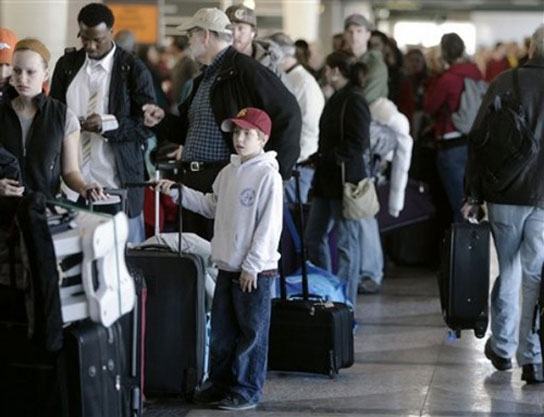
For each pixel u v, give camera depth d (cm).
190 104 952
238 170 805
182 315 828
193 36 919
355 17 1307
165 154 1163
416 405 860
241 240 802
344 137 1126
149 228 1123
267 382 914
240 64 908
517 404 866
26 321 637
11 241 637
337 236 1154
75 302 616
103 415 636
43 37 1412
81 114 948
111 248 622
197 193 834
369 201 1121
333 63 1130
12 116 784
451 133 1430
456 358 1010
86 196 788
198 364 832
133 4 2691
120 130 937
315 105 1238
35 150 780
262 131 807
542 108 891
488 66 2438
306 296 952
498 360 952
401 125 1269
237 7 1064
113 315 624
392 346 1054
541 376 910
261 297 810
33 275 601
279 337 920
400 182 1287
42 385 628
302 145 1238
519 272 927
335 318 916
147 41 2694
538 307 880
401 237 1489
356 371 958
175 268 827
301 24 3572
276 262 817
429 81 1778
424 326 1145
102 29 940
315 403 860
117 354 651
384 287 1357
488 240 916
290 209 1227
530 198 888
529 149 882
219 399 841
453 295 923
